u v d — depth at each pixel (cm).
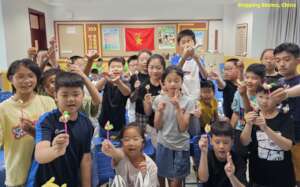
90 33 675
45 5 626
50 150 109
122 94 213
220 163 155
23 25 507
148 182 138
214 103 236
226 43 687
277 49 177
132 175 148
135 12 671
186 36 223
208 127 157
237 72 252
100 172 177
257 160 156
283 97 141
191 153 193
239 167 154
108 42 679
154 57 210
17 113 136
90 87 167
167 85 175
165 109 176
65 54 679
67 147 122
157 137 187
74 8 664
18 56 491
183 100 183
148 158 155
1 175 165
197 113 186
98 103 174
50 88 156
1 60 458
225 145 150
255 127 153
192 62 220
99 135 209
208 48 688
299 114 162
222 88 249
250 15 571
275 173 152
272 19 497
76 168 129
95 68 371
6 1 454
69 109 121
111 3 636
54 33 671
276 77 196
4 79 389
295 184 162
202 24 680
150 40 682
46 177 123
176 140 177
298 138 163
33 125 133
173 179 180
